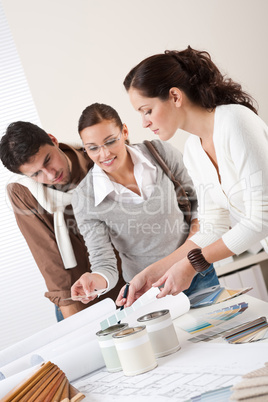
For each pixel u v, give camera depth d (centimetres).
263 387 76
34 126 156
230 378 89
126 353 109
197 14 287
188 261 132
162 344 117
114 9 286
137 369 109
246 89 290
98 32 287
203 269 131
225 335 116
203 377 94
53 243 181
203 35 288
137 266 180
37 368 115
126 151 167
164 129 147
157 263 147
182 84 141
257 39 288
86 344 127
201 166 155
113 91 289
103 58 288
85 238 174
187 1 286
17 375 116
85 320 147
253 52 289
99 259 172
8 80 323
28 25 286
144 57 288
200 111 144
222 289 163
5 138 155
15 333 335
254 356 96
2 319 334
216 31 288
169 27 287
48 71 288
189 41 288
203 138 149
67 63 288
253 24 288
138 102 147
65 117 291
